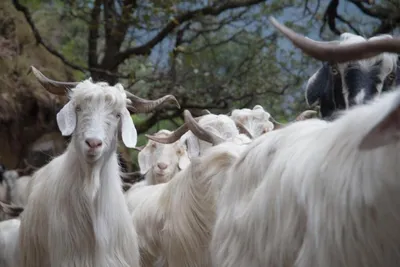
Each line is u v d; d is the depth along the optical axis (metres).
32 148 20.19
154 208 9.38
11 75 20.16
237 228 6.06
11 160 19.94
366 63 7.58
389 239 5.08
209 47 22.86
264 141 6.18
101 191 8.63
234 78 22.31
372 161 5.09
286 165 5.69
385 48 4.76
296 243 5.54
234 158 8.35
